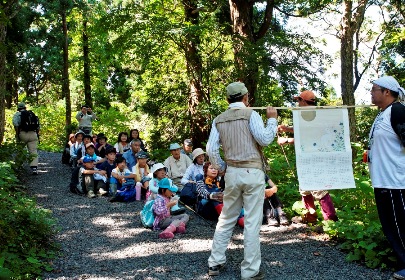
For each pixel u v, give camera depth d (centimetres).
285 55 1094
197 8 1228
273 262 461
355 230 479
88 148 909
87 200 775
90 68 2491
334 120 443
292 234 552
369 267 437
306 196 572
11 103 2586
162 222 593
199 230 589
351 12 1288
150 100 1345
